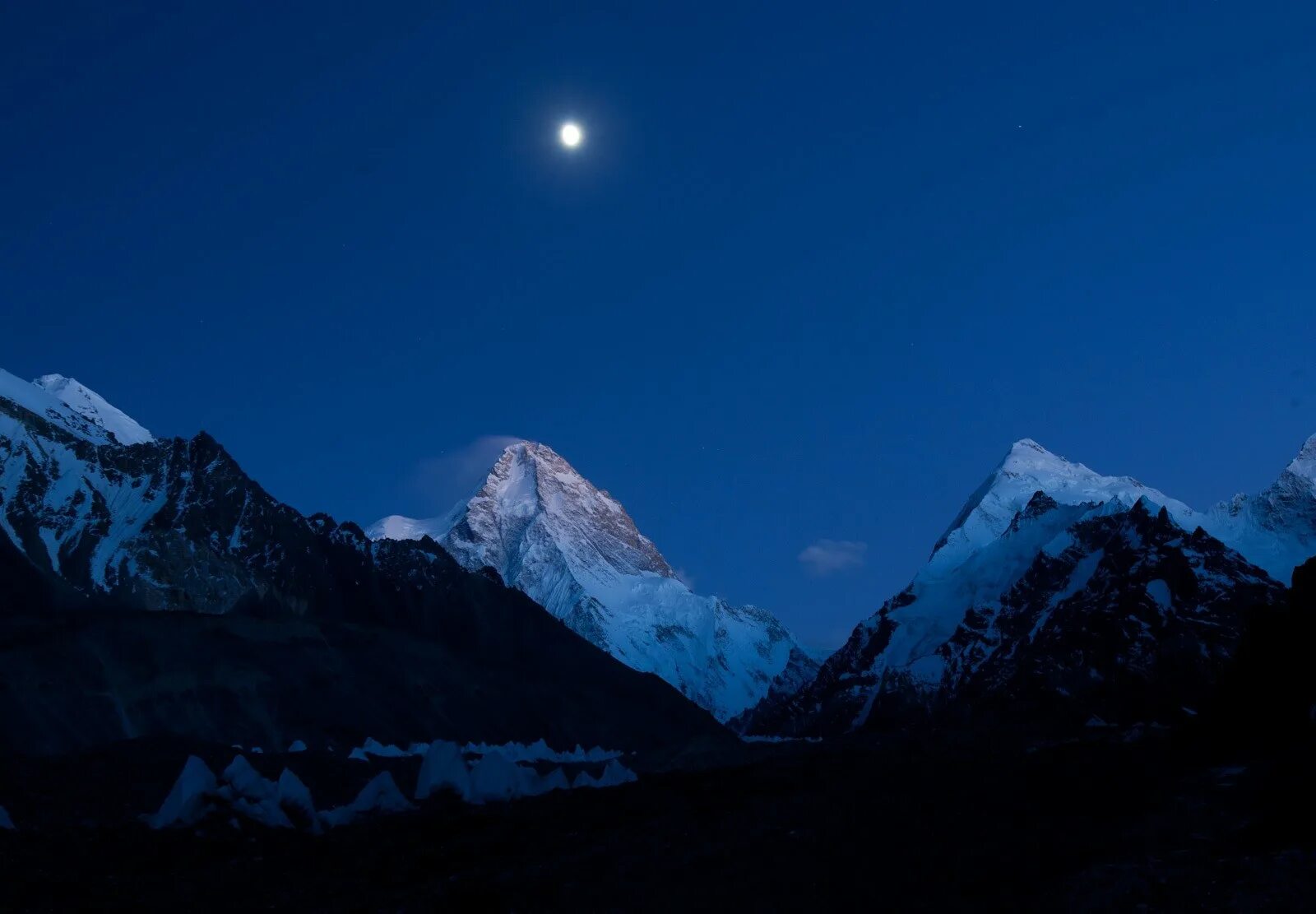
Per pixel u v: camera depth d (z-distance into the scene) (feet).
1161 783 257.14
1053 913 151.02
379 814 290.56
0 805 259.39
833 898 172.24
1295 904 140.87
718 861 207.00
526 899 184.24
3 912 190.29
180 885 207.00
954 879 177.68
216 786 267.18
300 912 185.06
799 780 350.43
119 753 337.52
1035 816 233.14
